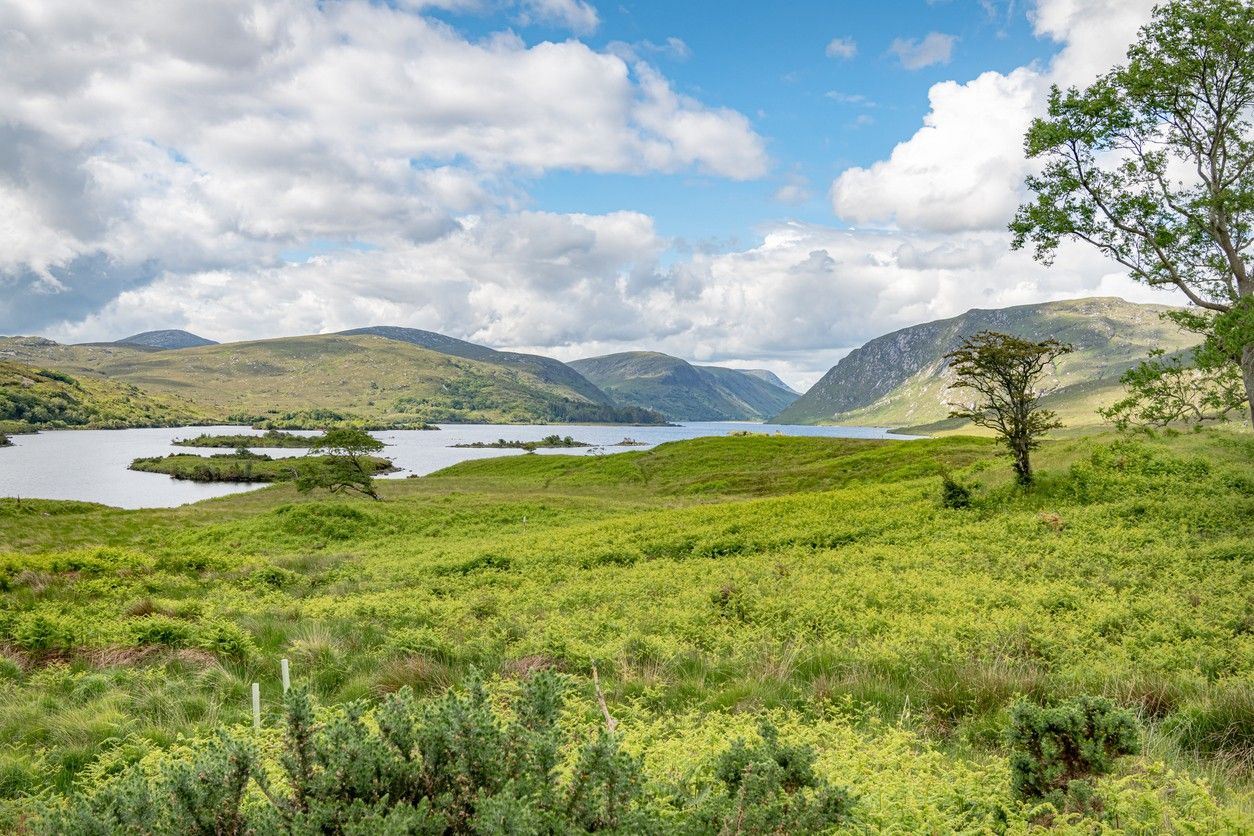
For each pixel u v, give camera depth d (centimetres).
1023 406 3145
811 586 1883
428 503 5378
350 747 362
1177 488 2716
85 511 6162
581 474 8431
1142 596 1530
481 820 325
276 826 345
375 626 1667
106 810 344
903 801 516
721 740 716
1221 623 1275
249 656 1351
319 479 6075
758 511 3675
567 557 2870
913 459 6125
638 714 907
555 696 414
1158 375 2355
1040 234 2584
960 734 810
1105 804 489
